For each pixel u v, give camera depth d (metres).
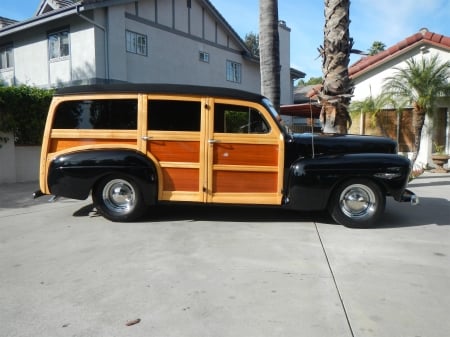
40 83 18.27
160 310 3.16
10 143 9.69
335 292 3.47
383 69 13.30
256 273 3.90
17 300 3.35
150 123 5.75
